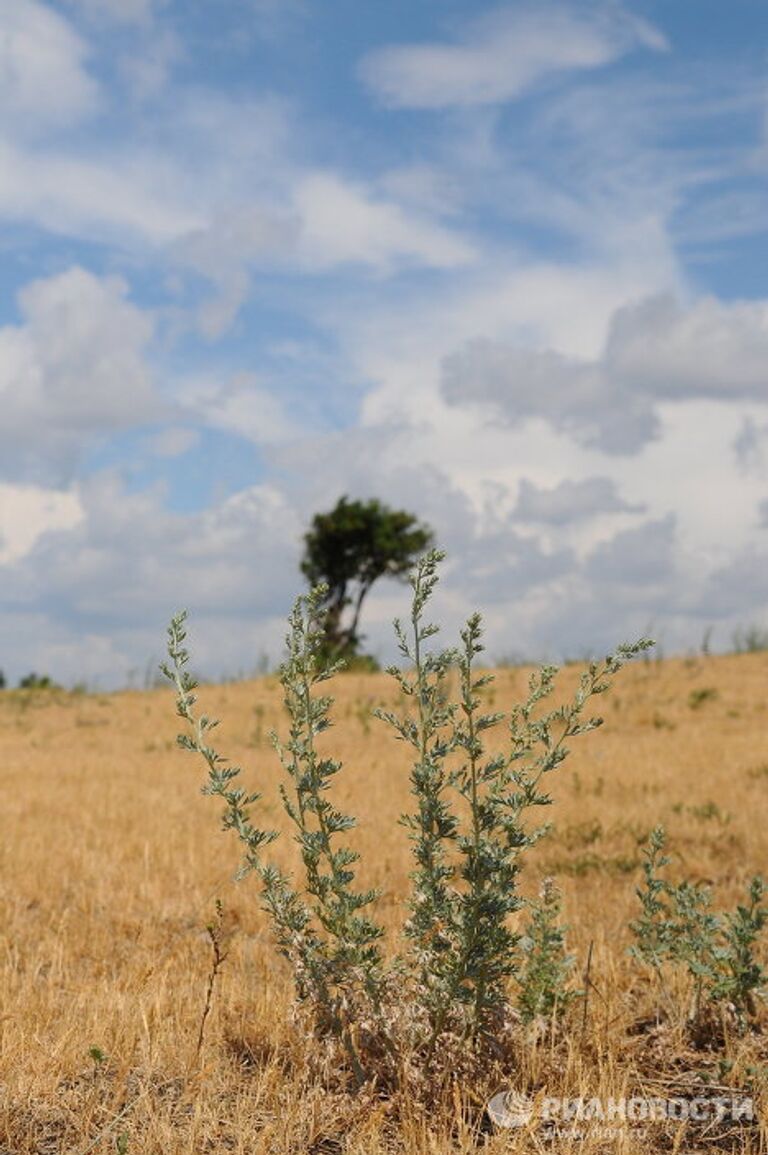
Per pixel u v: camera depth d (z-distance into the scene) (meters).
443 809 3.70
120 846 8.23
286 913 3.77
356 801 10.23
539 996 4.22
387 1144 3.37
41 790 11.37
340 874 3.71
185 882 7.22
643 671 22.95
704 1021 4.37
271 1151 3.24
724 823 9.07
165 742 17.31
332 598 40.91
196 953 5.54
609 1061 3.79
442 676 3.72
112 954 5.69
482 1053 3.73
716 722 17.41
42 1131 3.31
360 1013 3.74
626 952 4.61
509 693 20.00
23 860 7.70
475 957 3.61
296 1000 3.86
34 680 30.42
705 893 4.60
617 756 13.66
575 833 8.77
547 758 3.75
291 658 3.77
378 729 17.45
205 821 9.54
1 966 5.27
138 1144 3.19
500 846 3.79
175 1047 3.91
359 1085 3.59
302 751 3.76
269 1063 3.88
